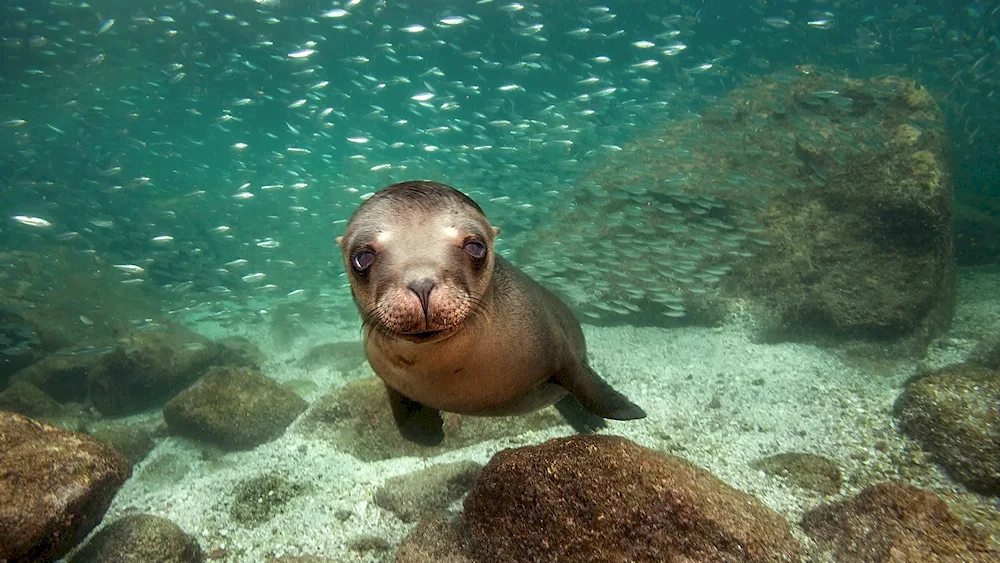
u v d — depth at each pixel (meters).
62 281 2.83
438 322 0.51
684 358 1.71
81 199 3.78
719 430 1.17
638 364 1.67
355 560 0.80
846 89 2.38
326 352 2.11
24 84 5.62
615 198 2.51
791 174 2.17
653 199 2.30
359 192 3.41
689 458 1.03
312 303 2.78
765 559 0.62
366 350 0.70
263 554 0.83
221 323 2.63
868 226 1.90
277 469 1.13
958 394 0.98
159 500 1.05
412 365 0.62
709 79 3.91
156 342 1.94
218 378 1.49
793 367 1.56
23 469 0.69
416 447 1.17
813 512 0.78
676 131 2.76
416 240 0.56
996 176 4.24
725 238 1.98
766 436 1.12
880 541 0.67
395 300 0.51
